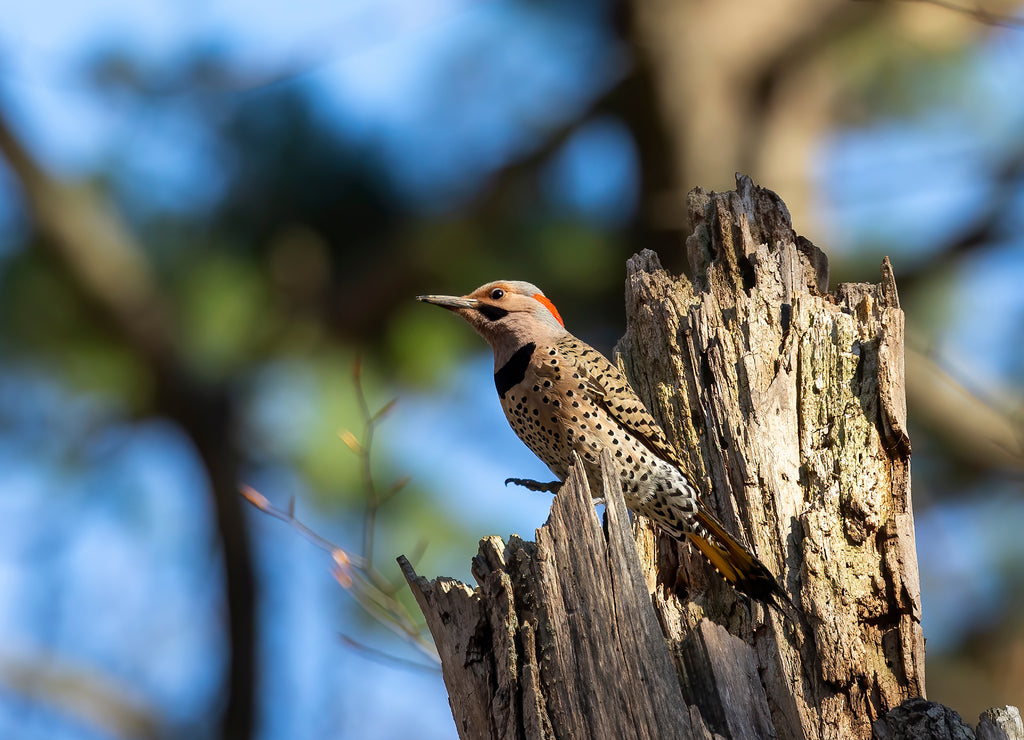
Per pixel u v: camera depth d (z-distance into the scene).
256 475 13.09
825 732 6.02
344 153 12.90
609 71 13.95
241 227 12.94
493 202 13.30
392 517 11.60
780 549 6.56
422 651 8.04
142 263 12.70
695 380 7.12
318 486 11.80
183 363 12.64
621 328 13.68
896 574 6.33
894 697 6.11
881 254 13.70
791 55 14.27
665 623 6.04
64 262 12.30
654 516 7.12
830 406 6.79
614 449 7.28
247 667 13.45
